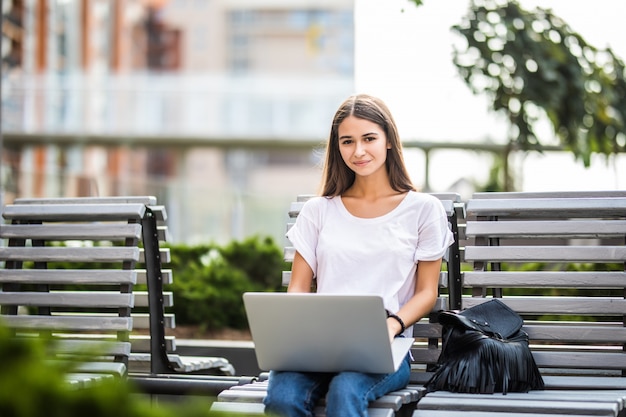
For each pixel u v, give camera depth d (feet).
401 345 11.09
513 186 34.65
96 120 98.27
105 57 134.51
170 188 54.75
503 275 12.77
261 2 327.88
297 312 10.50
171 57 308.40
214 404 10.89
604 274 12.50
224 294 24.72
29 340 5.26
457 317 11.37
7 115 84.07
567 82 30.04
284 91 108.17
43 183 44.09
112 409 5.08
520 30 30.04
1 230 14.79
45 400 4.99
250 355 19.54
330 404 10.29
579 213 12.76
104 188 50.90
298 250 12.39
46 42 90.58
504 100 30.60
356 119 12.21
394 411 10.79
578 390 11.75
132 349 14.58
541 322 12.91
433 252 11.92
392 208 12.30
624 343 12.45
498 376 11.06
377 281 11.89
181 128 105.19
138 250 14.16
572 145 30.17
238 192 57.06
